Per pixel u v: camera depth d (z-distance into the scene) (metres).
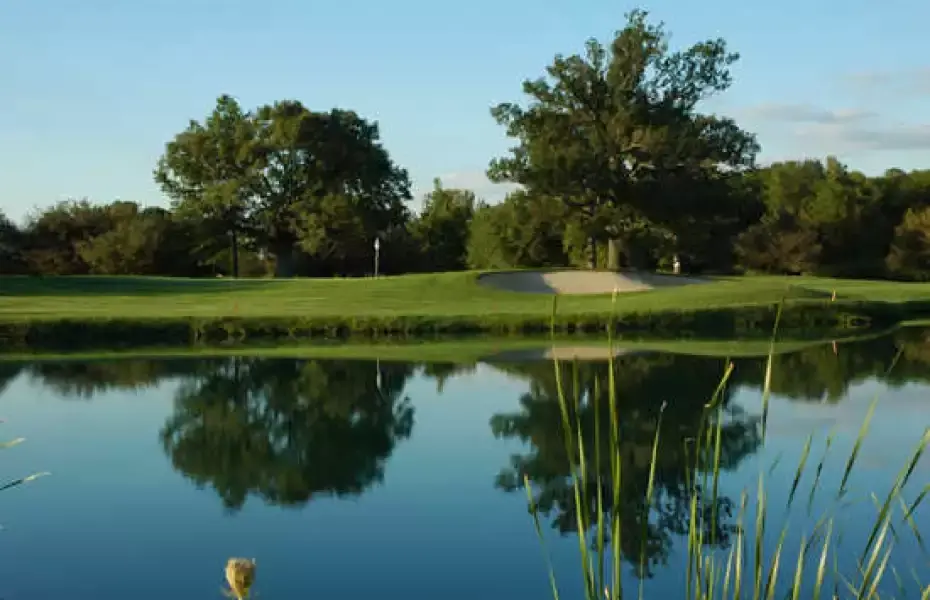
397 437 12.84
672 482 10.12
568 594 6.97
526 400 15.80
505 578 7.34
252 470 10.95
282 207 65.25
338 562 7.77
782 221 71.38
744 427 13.18
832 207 69.31
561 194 48.34
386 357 21.97
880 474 10.26
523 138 50.12
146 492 10.02
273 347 24.28
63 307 31.66
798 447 11.79
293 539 8.38
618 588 3.35
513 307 32.19
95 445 12.38
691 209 48.03
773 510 8.88
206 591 7.11
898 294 39.81
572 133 50.38
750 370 19.34
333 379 18.41
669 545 7.95
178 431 13.30
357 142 68.69
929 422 13.31
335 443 12.51
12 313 28.67
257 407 15.23
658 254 61.75
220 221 64.06
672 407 14.89
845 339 26.31
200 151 65.44
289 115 67.50
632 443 12.23
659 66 49.75
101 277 44.53
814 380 17.84
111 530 8.66
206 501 9.66
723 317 29.72
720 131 49.38
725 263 70.81
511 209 54.34
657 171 47.75
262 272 75.94
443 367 20.08
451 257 78.56
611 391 3.33
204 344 25.08
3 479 10.62
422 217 80.50
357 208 64.81
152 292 38.59
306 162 66.88
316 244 61.16
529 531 8.52
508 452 11.84
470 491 9.92
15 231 60.94
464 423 13.79
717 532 8.27
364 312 29.94
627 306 31.73
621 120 47.66
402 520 8.92
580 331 28.00
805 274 68.25
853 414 14.04
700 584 3.66
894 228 69.88
